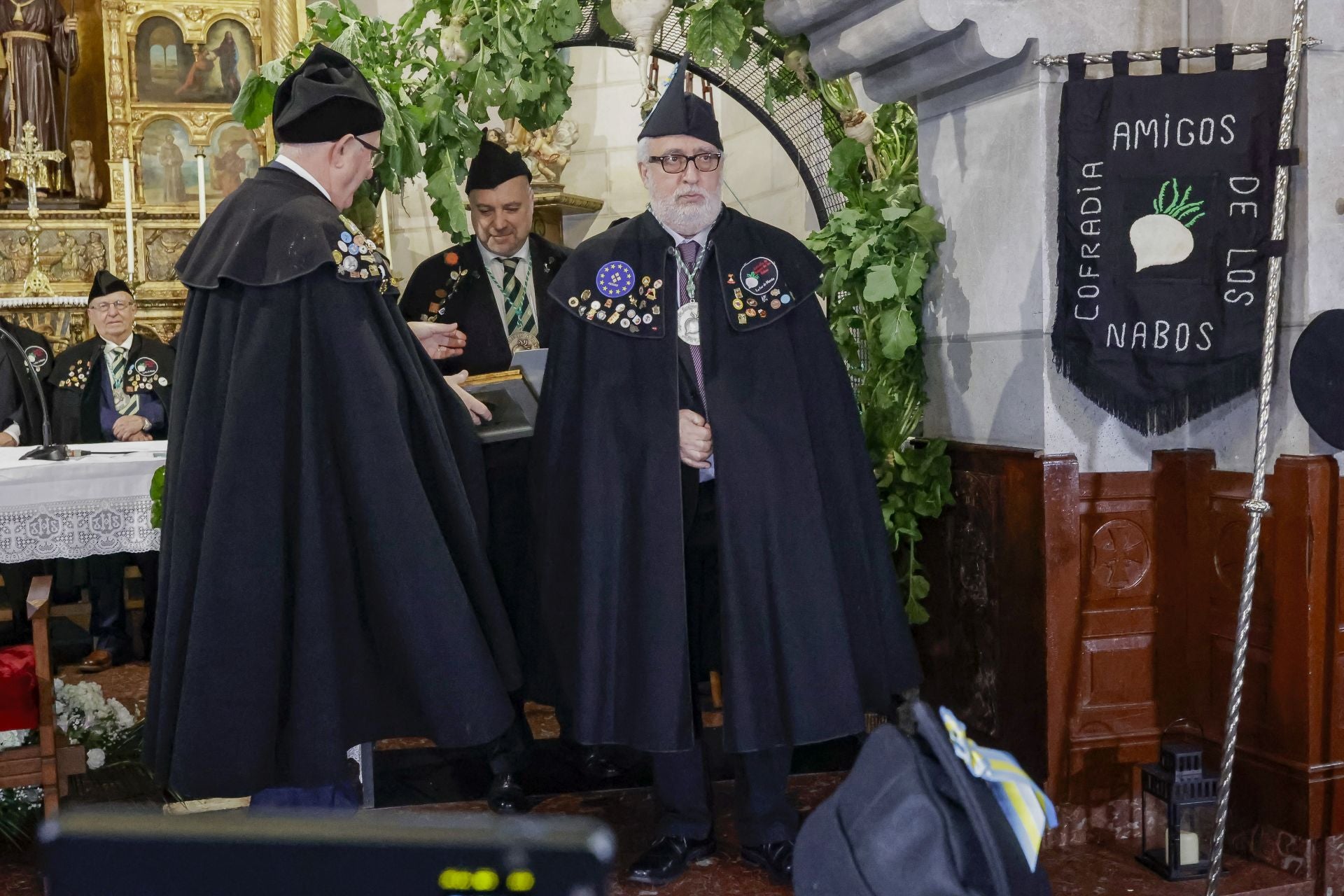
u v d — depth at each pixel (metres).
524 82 3.58
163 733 2.69
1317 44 2.79
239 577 2.61
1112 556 3.11
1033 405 3.11
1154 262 2.92
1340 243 2.83
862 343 3.79
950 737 1.02
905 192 3.67
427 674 2.66
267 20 7.13
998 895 0.89
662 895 2.85
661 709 2.80
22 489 3.59
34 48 7.00
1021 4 3.00
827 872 0.92
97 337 5.86
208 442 2.70
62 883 0.58
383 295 2.81
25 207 6.93
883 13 3.17
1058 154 3.02
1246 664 3.00
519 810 3.39
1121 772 3.13
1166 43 3.11
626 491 2.89
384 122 2.99
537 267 3.96
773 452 2.87
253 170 7.21
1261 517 2.61
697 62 3.69
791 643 2.82
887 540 3.11
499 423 3.24
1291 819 2.88
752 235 3.03
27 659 3.05
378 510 2.67
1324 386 2.66
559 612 2.94
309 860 0.58
